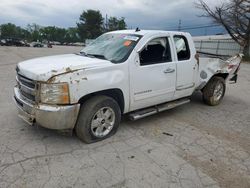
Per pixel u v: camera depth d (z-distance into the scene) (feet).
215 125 16.48
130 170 10.53
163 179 10.09
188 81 17.16
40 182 9.41
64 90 10.90
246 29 89.92
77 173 10.09
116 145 12.64
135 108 14.39
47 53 82.79
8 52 79.97
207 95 20.51
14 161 10.64
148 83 14.28
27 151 11.51
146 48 14.20
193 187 9.74
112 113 13.15
